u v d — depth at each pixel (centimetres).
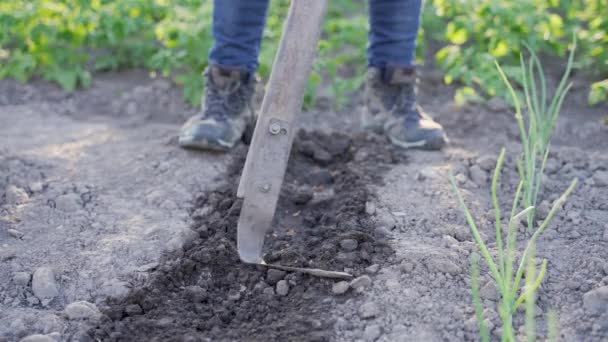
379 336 215
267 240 242
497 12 308
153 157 268
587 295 220
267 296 225
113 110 311
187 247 238
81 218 247
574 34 246
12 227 244
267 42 317
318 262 230
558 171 263
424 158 268
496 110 297
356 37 326
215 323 220
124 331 218
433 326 216
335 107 309
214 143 264
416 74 273
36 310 223
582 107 306
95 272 231
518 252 234
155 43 347
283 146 220
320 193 256
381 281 225
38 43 324
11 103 312
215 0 260
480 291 223
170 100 314
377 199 249
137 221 246
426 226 242
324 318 219
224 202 250
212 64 265
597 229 241
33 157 268
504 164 265
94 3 325
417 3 264
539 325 217
